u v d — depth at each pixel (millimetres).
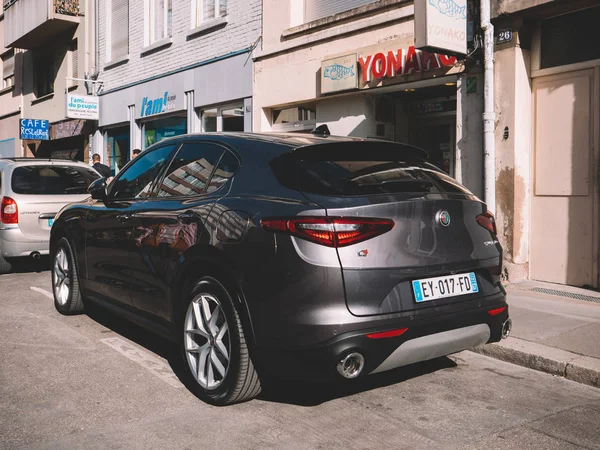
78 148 19859
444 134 9453
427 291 3480
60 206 8844
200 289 3873
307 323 3213
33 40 21094
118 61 16609
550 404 3936
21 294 7391
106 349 5004
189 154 4535
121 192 5191
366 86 9141
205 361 3914
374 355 3266
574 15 7191
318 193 3408
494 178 7633
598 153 6980
